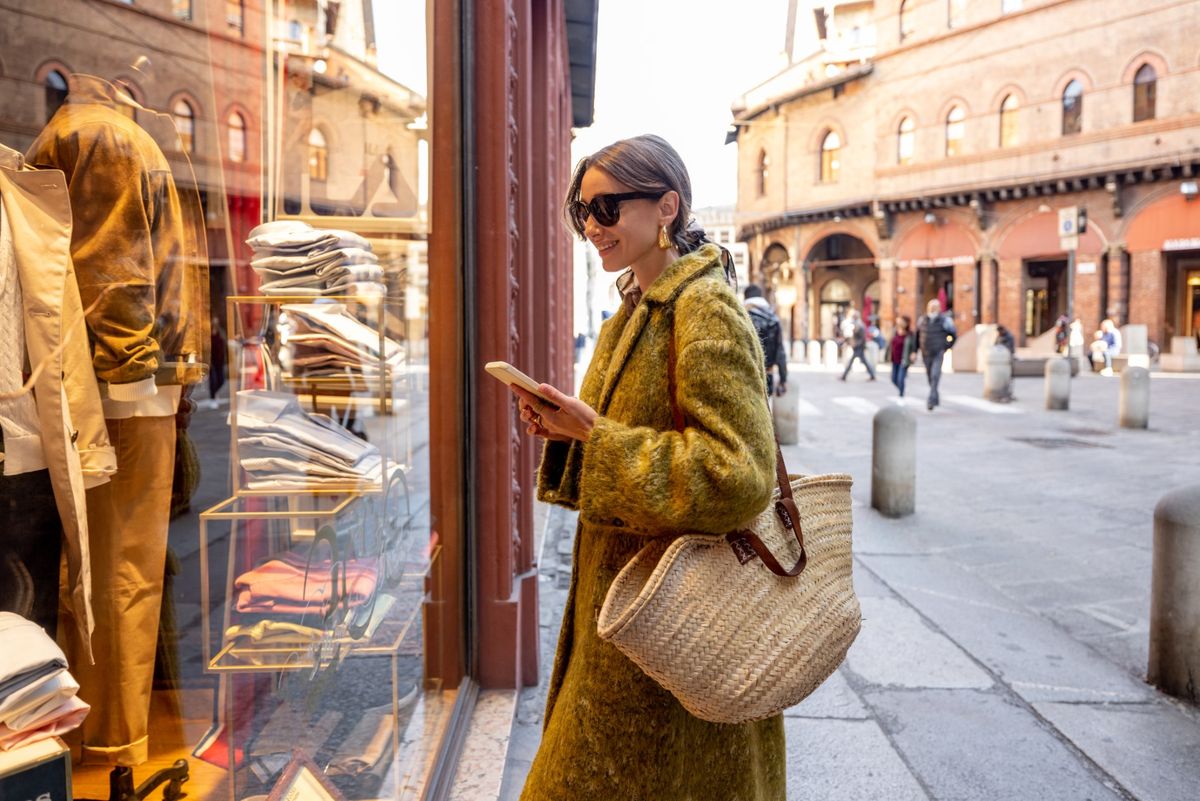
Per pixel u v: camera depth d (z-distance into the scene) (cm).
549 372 538
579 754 148
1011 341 2495
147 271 151
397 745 234
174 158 163
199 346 173
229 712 182
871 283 3941
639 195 157
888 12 3403
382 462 231
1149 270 2841
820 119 3703
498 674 330
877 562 554
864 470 915
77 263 137
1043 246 3078
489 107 319
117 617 152
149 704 159
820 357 3319
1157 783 282
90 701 149
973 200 3198
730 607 136
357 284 225
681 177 161
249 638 186
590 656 151
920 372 2647
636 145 158
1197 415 1388
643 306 150
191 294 170
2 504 120
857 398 1747
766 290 4150
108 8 141
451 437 309
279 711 190
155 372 154
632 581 140
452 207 301
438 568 303
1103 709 338
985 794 275
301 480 198
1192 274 2972
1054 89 2969
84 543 130
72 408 135
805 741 310
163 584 163
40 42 126
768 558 140
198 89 173
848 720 327
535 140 533
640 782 145
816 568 149
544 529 624
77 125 133
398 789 232
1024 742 310
